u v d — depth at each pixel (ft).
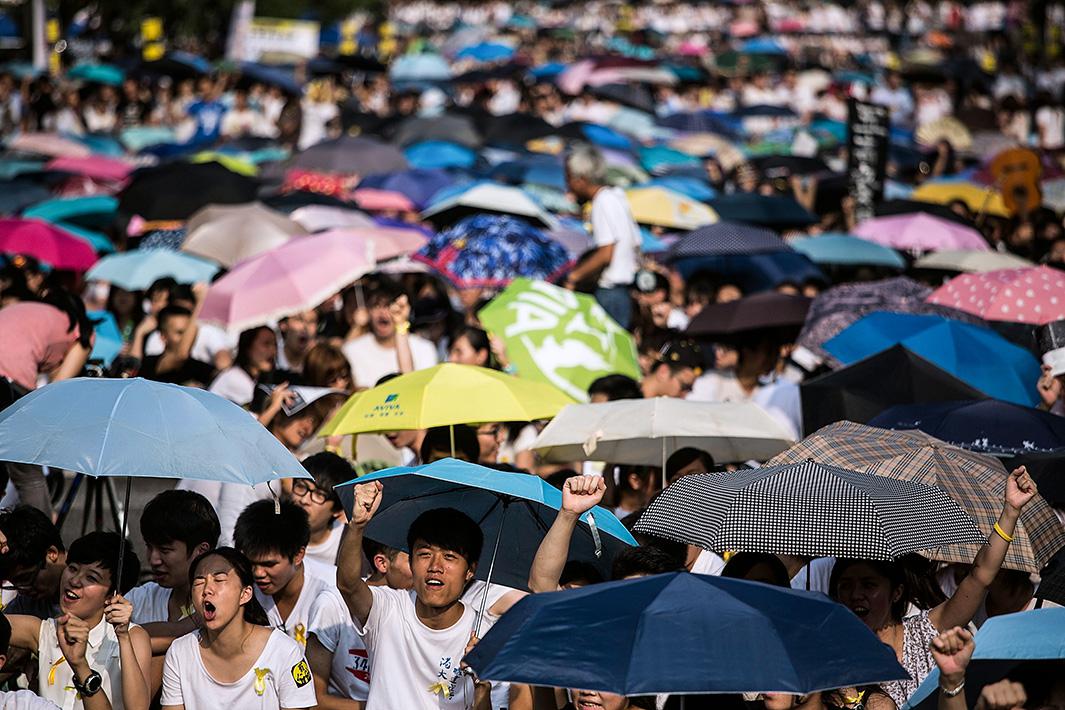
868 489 56.44
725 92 350.84
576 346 97.50
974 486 62.54
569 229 153.17
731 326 103.55
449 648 59.67
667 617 45.19
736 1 568.82
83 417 57.11
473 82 323.57
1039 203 165.37
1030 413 72.90
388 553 65.72
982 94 332.60
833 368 94.07
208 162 158.81
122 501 81.51
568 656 44.73
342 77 339.36
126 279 129.18
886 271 148.77
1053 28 448.65
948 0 556.10
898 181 216.95
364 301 107.45
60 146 205.87
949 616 60.80
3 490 77.56
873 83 354.74
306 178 175.42
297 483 71.77
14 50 304.50
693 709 53.31
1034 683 49.55
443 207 151.84
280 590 67.26
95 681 59.52
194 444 57.26
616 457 81.30
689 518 56.65
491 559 62.39
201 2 397.39
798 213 169.68
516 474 60.03
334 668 65.31
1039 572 63.10
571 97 283.79
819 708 53.57
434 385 73.67
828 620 46.09
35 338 87.86
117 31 394.11
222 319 103.76
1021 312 97.86
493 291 122.62
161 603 67.87
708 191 185.78
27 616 63.41
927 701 51.26
